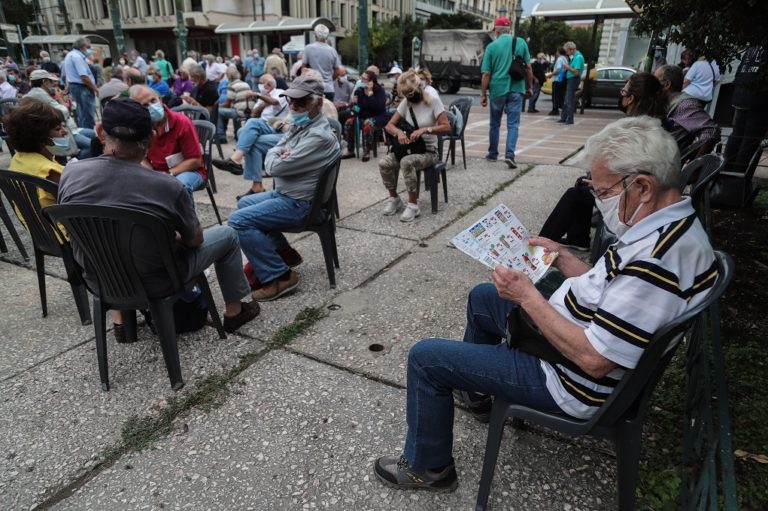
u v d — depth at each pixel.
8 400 2.45
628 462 1.58
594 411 1.52
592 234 4.45
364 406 2.38
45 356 2.80
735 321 2.99
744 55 4.93
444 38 23.25
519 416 1.64
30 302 3.43
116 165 2.28
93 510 1.86
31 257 4.18
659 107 3.88
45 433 2.23
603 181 1.43
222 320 3.16
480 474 2.00
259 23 24.91
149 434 2.22
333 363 2.71
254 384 2.55
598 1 13.22
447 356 1.68
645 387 1.51
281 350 2.84
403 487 1.92
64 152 5.30
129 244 2.23
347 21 49.44
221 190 6.18
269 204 3.27
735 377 2.50
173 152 4.29
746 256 3.90
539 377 1.58
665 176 1.34
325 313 3.24
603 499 1.88
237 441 2.18
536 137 9.92
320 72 7.87
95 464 2.06
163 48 43.75
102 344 2.46
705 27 3.39
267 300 3.40
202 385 2.54
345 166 7.40
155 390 2.51
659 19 3.63
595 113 14.32
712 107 8.67
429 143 4.86
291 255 3.77
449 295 3.46
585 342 1.39
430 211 5.22
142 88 3.90
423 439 1.80
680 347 2.78
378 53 38.78
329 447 2.14
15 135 2.91
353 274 3.80
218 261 2.87
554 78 13.45
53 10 47.03
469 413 2.34
